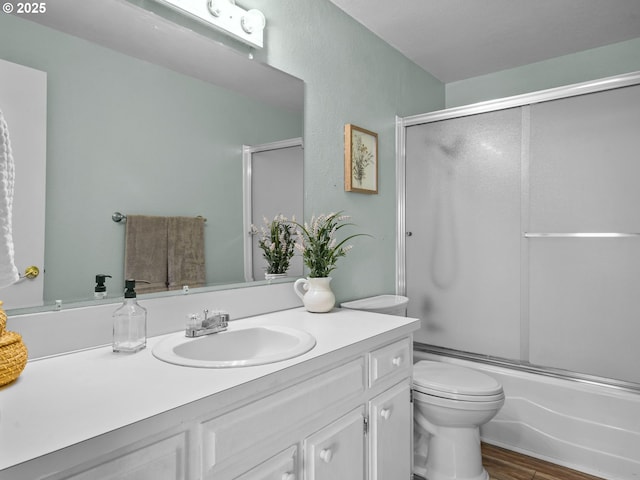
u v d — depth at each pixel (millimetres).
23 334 1074
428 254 2701
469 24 2463
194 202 1499
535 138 2324
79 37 1209
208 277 1540
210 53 1561
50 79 1148
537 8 2307
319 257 1801
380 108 2582
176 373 988
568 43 2738
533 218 2326
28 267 1099
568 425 2141
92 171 1229
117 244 1283
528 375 2291
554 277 2262
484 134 2500
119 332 1165
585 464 2080
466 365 2486
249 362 1056
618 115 2086
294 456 1095
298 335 1342
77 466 679
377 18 2373
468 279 2547
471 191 2541
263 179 1764
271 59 1813
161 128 1402
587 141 2168
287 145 1882
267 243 1777
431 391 1827
